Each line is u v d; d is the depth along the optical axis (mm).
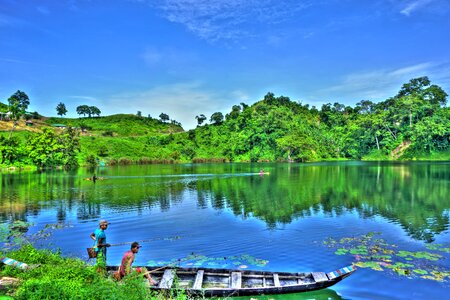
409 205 35500
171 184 58844
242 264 18328
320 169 95812
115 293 11172
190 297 13453
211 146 198875
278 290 13938
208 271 15570
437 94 196625
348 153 189625
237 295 13883
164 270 15773
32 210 35125
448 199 39000
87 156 134125
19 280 13227
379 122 184875
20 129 156125
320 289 14352
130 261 14406
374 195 42438
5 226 28000
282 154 171000
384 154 178625
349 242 22031
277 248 21047
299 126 195875
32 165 111500
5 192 48812
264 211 33250
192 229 26469
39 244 22891
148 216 31719
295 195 43375
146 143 187125
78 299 10805
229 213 32594
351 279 15789
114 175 79875
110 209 35469
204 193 46562
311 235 23969
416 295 14109
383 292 14430
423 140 164875
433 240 22375
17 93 197250
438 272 16484
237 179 67250
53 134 121562
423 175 70125
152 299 11898
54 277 13461
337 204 36469
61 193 47656
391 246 21094
